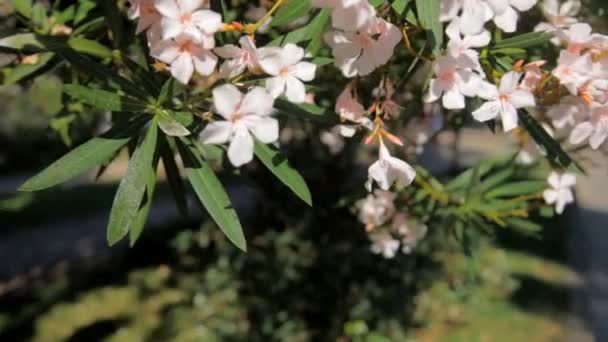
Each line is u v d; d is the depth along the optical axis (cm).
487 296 673
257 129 133
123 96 150
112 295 705
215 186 153
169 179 193
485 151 1803
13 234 1001
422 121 260
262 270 546
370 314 520
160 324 616
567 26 186
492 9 140
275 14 158
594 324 635
